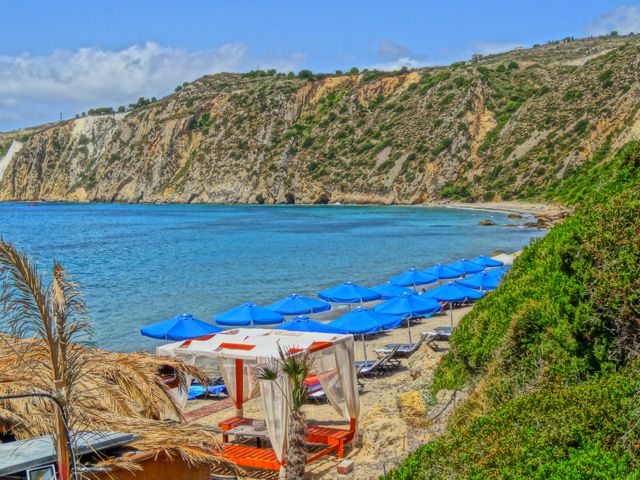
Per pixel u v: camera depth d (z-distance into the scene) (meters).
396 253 57.41
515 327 10.90
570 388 8.38
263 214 122.94
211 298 36.81
